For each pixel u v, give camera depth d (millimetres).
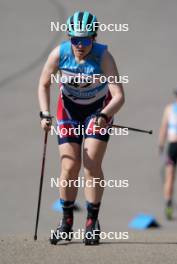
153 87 58094
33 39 67812
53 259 17344
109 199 41656
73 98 19812
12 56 64438
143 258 17609
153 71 61156
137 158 47562
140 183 44094
